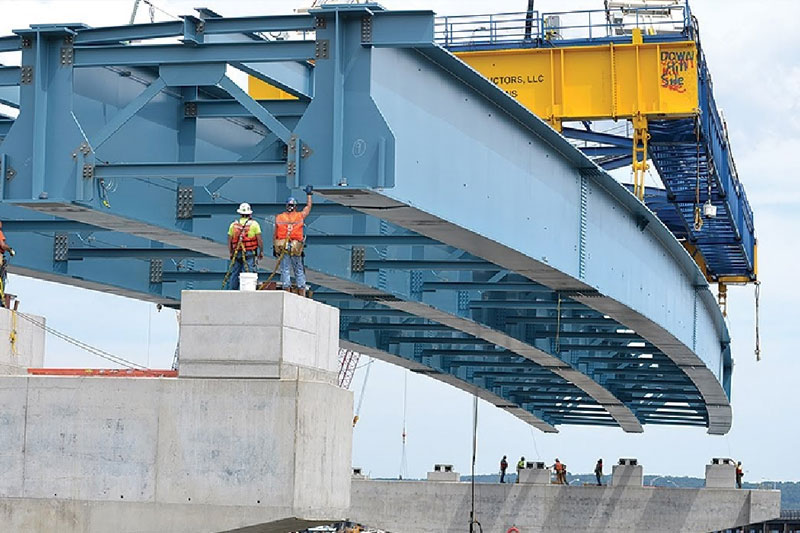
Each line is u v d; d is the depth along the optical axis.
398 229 55.62
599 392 101.00
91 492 34.34
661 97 74.44
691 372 90.12
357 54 39.06
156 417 34.16
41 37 41.34
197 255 54.38
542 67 76.00
